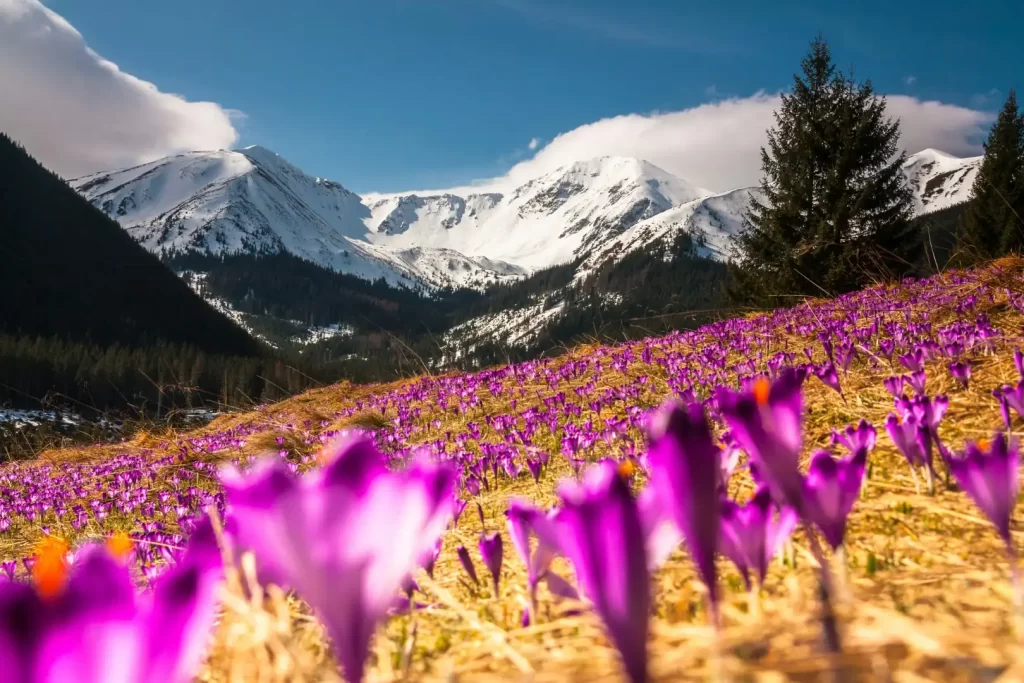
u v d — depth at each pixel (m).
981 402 3.13
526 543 1.29
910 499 1.96
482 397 10.02
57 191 161.75
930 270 10.98
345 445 0.44
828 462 0.83
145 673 0.34
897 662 0.83
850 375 4.58
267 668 1.03
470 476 3.93
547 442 5.74
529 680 0.95
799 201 23.66
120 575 0.35
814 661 0.84
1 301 126.38
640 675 0.49
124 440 13.42
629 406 6.12
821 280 22.62
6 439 13.35
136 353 93.44
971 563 1.39
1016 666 0.80
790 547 1.47
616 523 0.51
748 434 0.76
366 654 0.42
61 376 82.81
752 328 9.23
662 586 1.48
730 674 0.84
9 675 0.30
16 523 7.23
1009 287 6.80
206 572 0.38
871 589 1.28
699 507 0.59
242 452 9.55
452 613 1.53
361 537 0.42
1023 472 1.69
